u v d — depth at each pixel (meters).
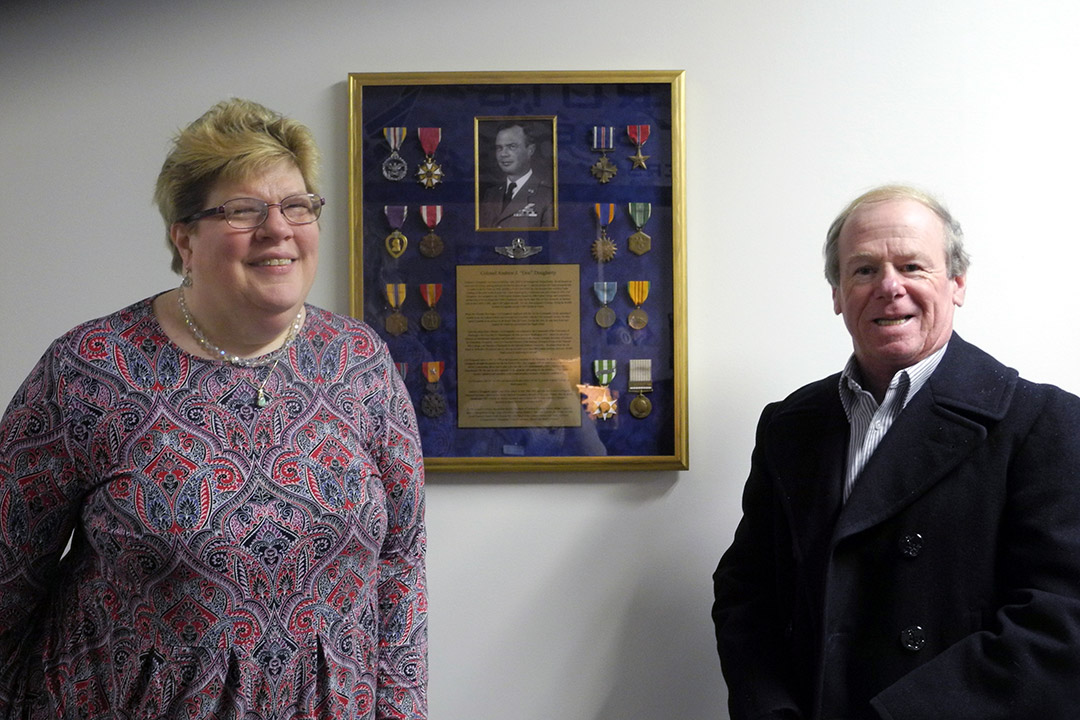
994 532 1.36
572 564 1.90
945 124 1.89
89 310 1.91
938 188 1.90
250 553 1.17
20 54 1.89
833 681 1.40
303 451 1.23
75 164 1.90
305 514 1.20
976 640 1.31
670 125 1.87
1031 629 1.28
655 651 1.90
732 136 1.89
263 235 1.18
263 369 1.25
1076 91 1.88
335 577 1.24
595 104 1.87
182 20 1.89
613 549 1.90
